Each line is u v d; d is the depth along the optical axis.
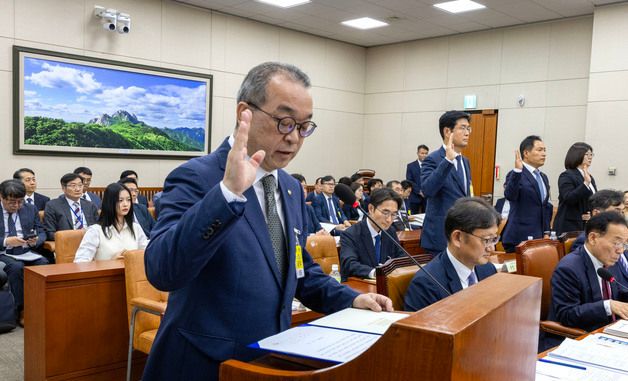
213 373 1.02
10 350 3.62
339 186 1.52
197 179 1.05
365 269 3.10
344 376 0.67
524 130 8.24
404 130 9.80
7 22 6.10
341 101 9.92
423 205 8.30
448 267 2.02
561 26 7.82
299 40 9.12
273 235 1.13
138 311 2.72
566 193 4.39
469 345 0.61
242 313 1.03
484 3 7.20
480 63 8.74
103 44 6.85
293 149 1.05
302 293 1.27
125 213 3.59
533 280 0.89
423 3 7.31
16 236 4.52
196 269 0.90
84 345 2.92
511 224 3.88
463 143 3.47
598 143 7.00
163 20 7.41
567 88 7.79
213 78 8.00
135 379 3.14
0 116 6.10
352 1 7.32
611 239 2.32
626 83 6.79
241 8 7.80
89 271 2.91
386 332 0.62
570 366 1.46
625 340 1.72
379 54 10.11
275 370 0.77
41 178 6.43
